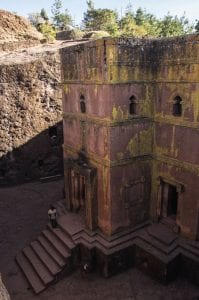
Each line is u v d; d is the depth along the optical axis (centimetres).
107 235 1349
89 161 1412
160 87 1302
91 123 1351
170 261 1203
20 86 2156
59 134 2389
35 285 1265
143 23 5925
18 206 1966
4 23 2925
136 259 1336
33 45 2948
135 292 1207
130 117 1284
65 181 1603
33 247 1462
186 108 1198
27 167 2316
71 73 1442
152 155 1399
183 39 1154
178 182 1293
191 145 1208
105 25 5522
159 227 1395
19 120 2206
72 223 1480
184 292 1188
